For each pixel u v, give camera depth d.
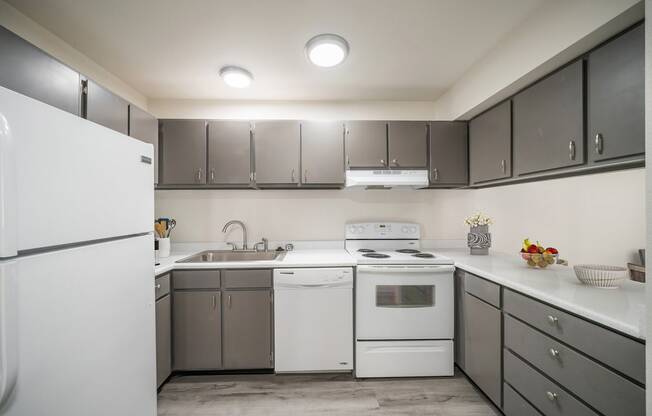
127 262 1.07
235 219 2.69
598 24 1.17
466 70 2.14
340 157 2.37
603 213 2.76
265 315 2.08
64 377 0.80
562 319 1.18
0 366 0.64
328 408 1.77
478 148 2.25
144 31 1.64
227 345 2.08
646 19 0.74
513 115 1.85
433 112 2.74
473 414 1.72
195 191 2.68
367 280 2.08
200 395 1.90
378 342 2.08
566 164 1.44
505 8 1.47
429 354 2.07
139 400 1.15
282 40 1.74
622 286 1.40
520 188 2.79
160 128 2.29
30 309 0.70
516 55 1.64
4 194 0.63
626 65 1.15
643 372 0.89
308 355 2.08
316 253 2.48
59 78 1.33
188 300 2.06
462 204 2.79
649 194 0.74
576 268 1.45
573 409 1.13
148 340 1.21
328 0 1.40
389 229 2.68
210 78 2.22
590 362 1.06
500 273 1.71
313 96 2.58
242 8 1.45
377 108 2.72
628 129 1.15
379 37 1.72
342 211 2.74
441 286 2.09
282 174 2.34
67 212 0.80
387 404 1.81
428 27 1.63
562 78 1.46
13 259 0.66
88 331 0.88
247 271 2.08
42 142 0.73
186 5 1.43
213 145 2.31
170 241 2.65
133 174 1.11
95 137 0.91
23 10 1.45
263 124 2.34
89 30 1.62
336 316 2.09
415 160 2.40
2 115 0.63
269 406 1.79
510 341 1.53
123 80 2.25
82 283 0.86
